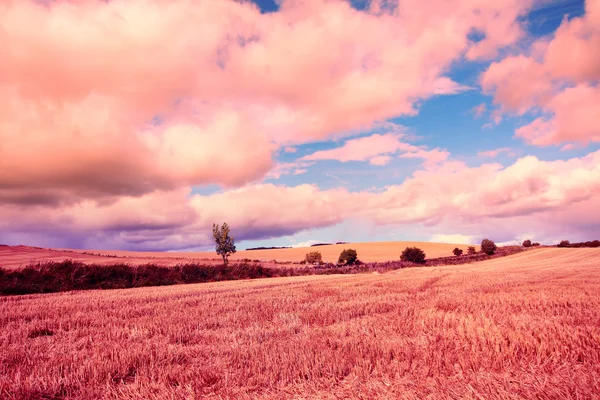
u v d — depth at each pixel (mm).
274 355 4828
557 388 3197
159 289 19047
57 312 10156
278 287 17578
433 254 93438
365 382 3764
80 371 4410
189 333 6770
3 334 7102
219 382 3994
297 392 3621
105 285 24781
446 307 9023
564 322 6414
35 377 4363
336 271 43000
